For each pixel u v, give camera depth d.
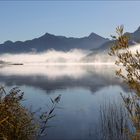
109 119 24.03
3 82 115.38
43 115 5.05
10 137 4.39
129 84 6.14
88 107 52.62
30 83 115.19
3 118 4.43
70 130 33.56
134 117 6.32
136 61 6.05
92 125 35.66
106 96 69.56
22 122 4.64
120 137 20.72
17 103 4.76
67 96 73.06
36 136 4.83
